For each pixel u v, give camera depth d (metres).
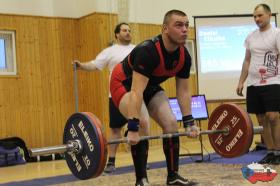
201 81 6.41
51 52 7.09
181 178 3.15
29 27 6.91
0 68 6.67
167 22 2.78
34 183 4.02
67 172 4.80
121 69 2.99
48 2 7.14
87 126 2.69
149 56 2.76
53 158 6.43
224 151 3.34
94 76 7.16
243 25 6.39
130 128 2.71
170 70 2.92
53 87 7.08
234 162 4.54
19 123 6.75
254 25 6.38
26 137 6.79
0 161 5.96
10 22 6.75
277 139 4.06
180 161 4.89
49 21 7.09
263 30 4.13
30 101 6.87
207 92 6.40
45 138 6.96
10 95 6.70
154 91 3.05
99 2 7.13
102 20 7.11
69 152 2.83
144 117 3.02
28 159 6.32
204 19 6.43
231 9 8.56
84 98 7.32
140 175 3.02
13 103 6.72
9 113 6.68
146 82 2.80
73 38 7.31
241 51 6.41
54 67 7.11
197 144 7.42
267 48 4.06
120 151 6.91
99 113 7.10
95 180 3.79
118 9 7.25
